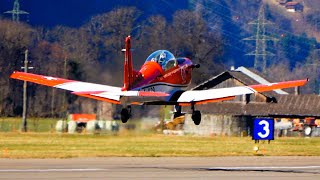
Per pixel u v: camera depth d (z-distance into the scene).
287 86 122.56
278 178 136.12
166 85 128.38
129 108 123.38
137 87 124.88
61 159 160.12
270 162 162.62
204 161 162.12
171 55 129.88
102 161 157.50
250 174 140.62
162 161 160.25
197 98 124.06
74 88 124.44
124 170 142.00
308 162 164.12
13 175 132.50
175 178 132.25
